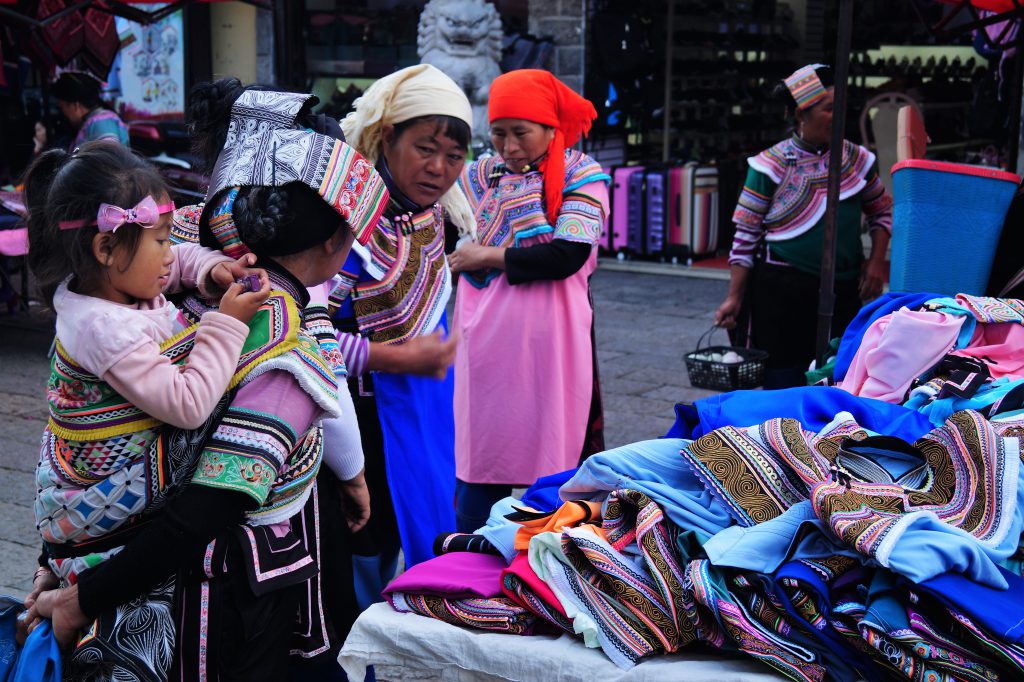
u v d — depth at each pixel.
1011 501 2.09
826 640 1.92
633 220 10.77
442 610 2.14
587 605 2.03
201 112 2.09
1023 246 3.65
